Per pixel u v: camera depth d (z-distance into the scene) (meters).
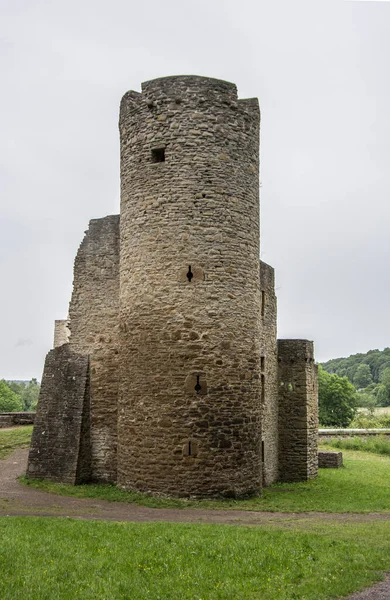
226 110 17.77
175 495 16.39
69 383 19.77
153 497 16.50
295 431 23.80
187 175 17.30
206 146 17.41
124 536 11.30
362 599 8.59
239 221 17.64
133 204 17.95
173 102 17.59
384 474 25.31
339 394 64.62
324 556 10.36
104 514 14.41
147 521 13.40
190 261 17.08
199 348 16.83
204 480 16.39
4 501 15.64
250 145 18.23
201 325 16.91
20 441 24.58
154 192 17.52
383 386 97.38
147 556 10.07
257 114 18.59
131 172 18.12
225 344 17.02
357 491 20.06
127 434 17.48
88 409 19.77
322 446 37.69
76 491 17.48
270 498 17.59
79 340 20.88
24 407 84.62
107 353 20.36
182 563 9.84
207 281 17.06
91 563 9.61
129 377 17.61
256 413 17.66
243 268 17.61
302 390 23.97
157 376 16.98
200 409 16.61
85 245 21.47
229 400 16.89
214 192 17.33
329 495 19.03
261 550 10.57
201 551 10.46
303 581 9.23
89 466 19.53
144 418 17.05
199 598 8.38
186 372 16.78
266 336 22.97
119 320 18.39
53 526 11.89
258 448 17.69
